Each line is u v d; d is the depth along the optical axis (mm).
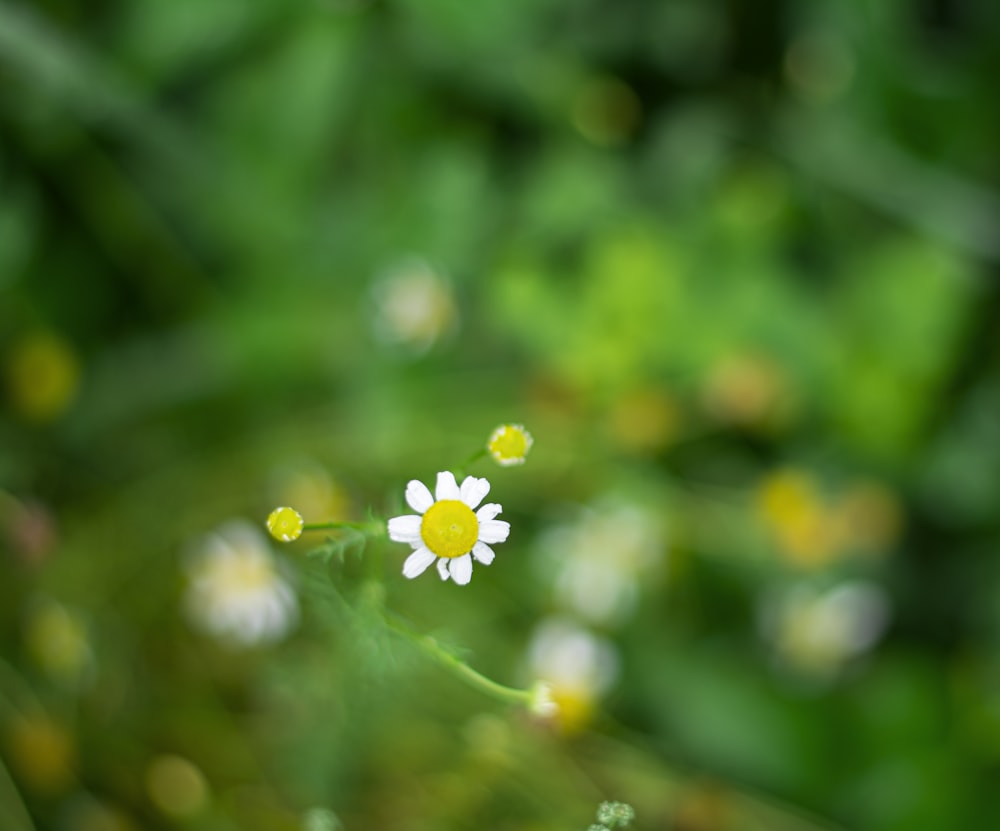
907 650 623
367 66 625
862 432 624
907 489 630
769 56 697
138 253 613
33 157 604
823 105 687
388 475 582
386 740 530
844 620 604
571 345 606
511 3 618
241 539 543
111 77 593
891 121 681
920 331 625
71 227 612
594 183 638
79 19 600
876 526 614
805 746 587
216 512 573
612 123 677
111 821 552
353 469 582
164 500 577
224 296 613
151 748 556
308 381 602
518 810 538
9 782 535
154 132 602
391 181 628
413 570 431
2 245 586
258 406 600
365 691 495
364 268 614
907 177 672
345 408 596
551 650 548
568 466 596
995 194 677
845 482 625
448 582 553
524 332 606
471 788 536
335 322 606
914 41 694
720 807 559
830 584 612
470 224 625
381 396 597
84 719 556
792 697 592
